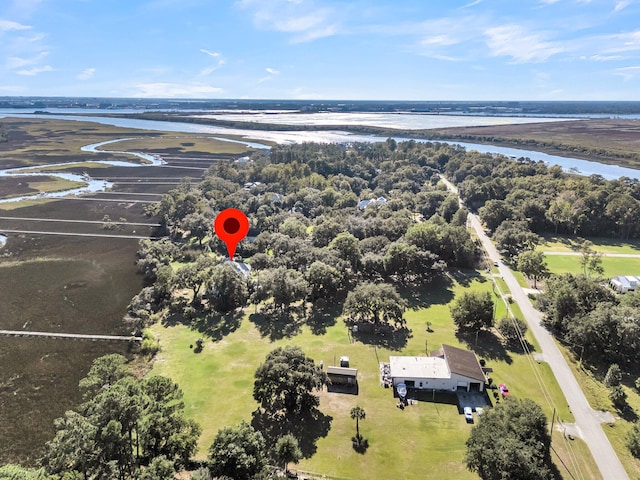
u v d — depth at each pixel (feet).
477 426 170.60
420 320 288.10
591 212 481.05
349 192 596.70
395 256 331.98
